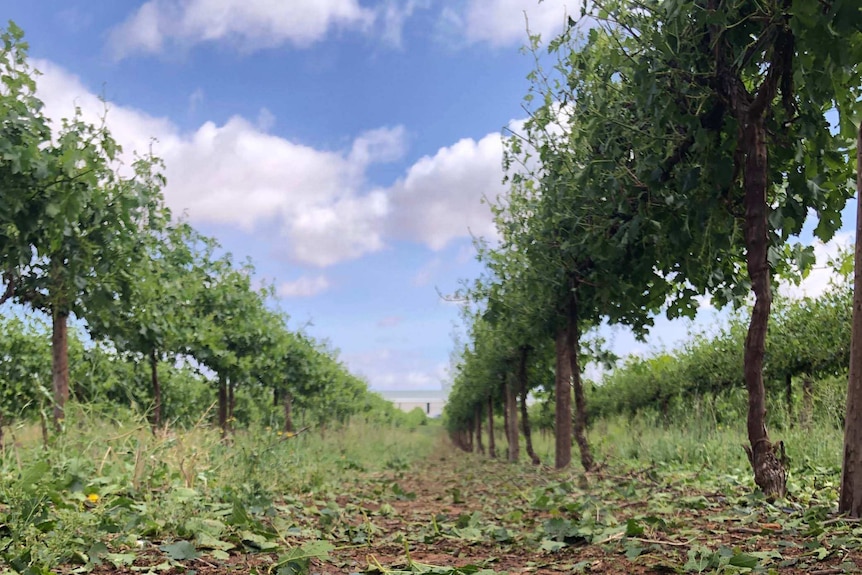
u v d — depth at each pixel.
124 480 5.43
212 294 14.02
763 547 3.70
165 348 11.57
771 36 4.52
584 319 10.13
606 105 6.20
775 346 11.62
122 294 8.48
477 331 16.16
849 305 10.54
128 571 3.23
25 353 12.38
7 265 6.42
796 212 5.43
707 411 11.73
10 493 3.46
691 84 5.07
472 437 33.25
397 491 8.46
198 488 5.83
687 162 5.56
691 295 7.06
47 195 6.07
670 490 6.54
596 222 6.89
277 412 20.03
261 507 5.04
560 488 7.02
